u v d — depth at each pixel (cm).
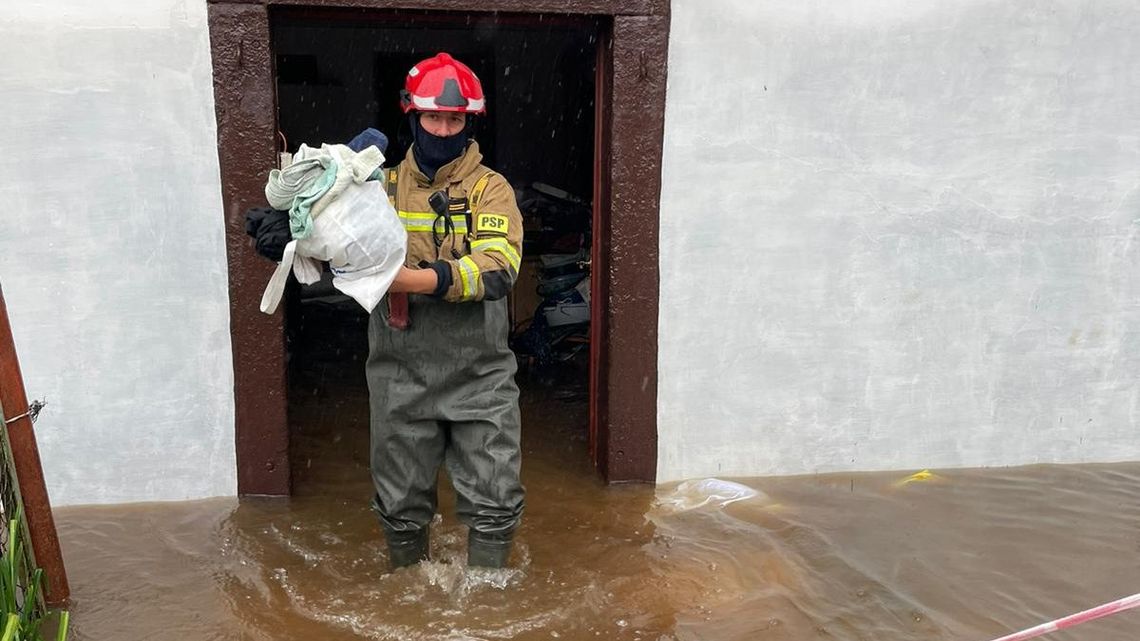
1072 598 362
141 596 357
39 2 391
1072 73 453
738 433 469
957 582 373
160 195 412
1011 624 343
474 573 367
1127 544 406
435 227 340
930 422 480
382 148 322
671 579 374
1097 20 449
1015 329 475
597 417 482
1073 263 472
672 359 457
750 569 383
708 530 418
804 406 471
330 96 925
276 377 431
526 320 685
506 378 358
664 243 445
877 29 438
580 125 901
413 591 363
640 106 429
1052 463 492
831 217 454
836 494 455
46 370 420
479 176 346
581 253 675
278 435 438
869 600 358
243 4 399
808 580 374
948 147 454
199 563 383
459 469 365
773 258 454
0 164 401
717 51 430
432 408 353
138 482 434
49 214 408
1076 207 466
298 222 299
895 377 473
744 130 439
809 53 436
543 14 425
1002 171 459
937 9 439
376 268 307
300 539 406
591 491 460
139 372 425
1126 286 477
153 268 418
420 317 341
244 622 340
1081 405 487
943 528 420
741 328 459
